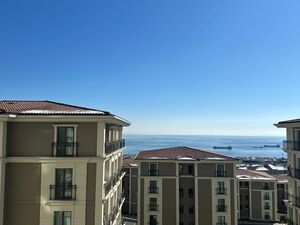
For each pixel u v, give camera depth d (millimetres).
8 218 19875
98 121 20500
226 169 49312
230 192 48875
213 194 48906
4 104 24125
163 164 50594
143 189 50406
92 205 20219
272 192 77312
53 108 22594
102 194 20391
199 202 49000
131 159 80750
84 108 23391
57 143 20422
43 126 20547
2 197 19438
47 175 20266
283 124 31766
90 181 20359
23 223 19922
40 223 19969
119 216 32531
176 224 49250
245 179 78438
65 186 20266
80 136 20578
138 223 50062
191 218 49781
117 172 29453
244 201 78188
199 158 50156
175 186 49969
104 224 22000
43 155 20359
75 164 20391
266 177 79625
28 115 19984
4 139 19641
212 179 49156
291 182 31516
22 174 20203
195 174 49594
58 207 20125
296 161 30547
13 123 20438
